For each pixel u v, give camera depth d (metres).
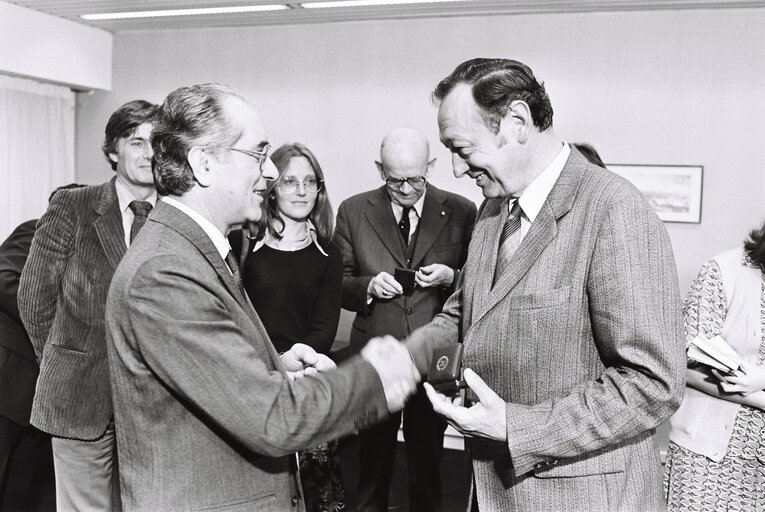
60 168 6.11
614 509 1.42
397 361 1.44
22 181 5.80
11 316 2.77
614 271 1.36
